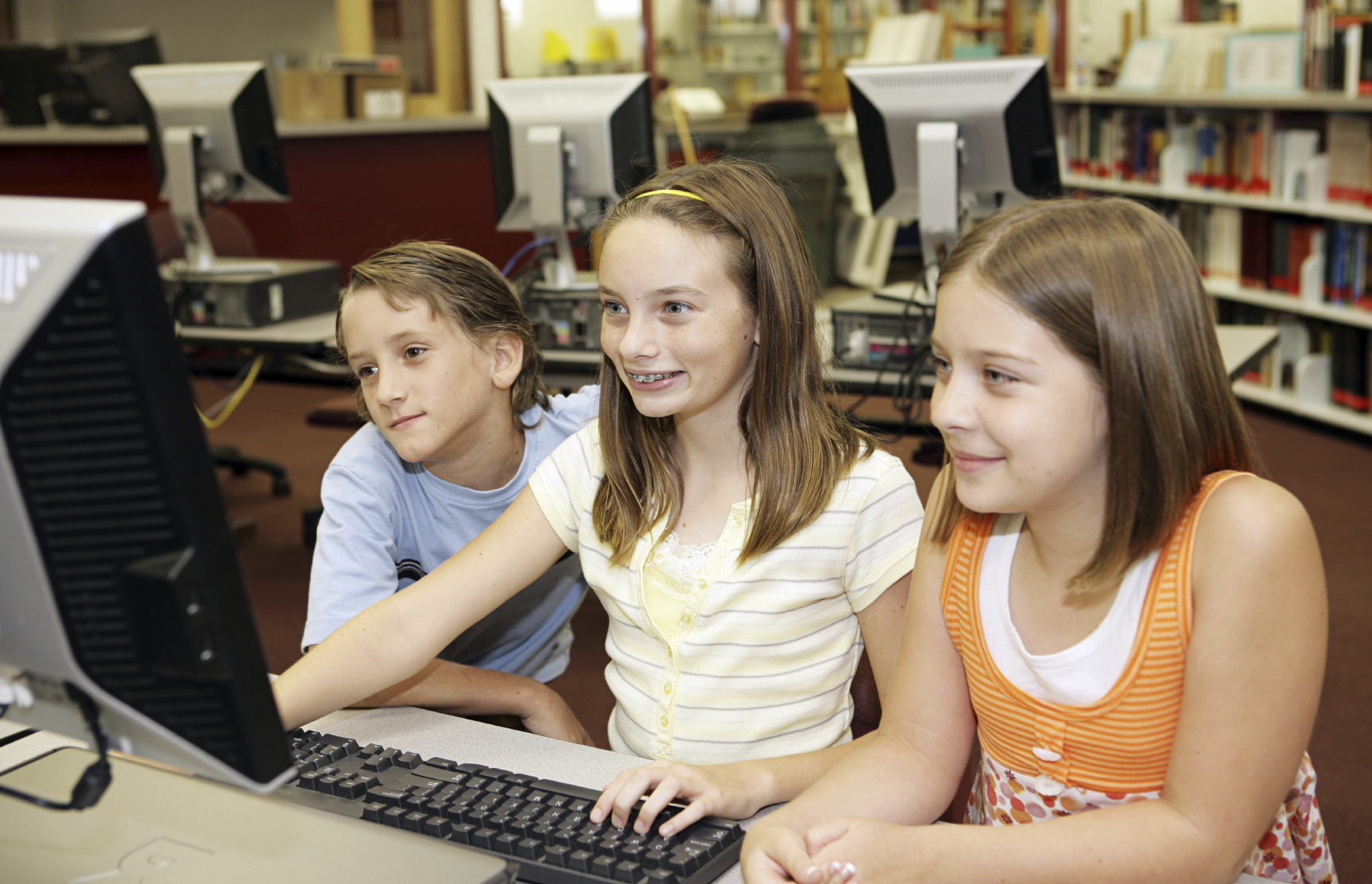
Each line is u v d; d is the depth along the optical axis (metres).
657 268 0.95
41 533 0.58
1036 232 0.72
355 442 1.26
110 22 8.37
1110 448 0.71
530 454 1.33
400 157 5.64
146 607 0.59
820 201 5.34
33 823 0.75
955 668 0.88
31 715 0.70
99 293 0.53
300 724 0.95
